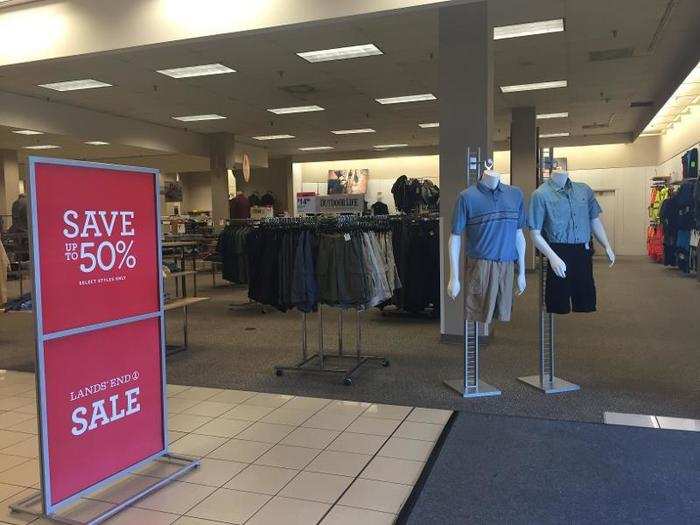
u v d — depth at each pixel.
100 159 17.58
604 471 2.79
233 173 18.97
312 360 5.12
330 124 13.55
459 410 3.73
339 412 3.75
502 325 6.54
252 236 5.07
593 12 6.46
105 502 2.62
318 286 4.45
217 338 6.20
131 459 2.73
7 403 4.06
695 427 3.33
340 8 5.16
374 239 4.54
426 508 2.48
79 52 6.11
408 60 8.19
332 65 8.40
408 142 16.91
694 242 10.95
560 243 3.89
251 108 11.48
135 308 2.75
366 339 6.00
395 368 4.82
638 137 15.88
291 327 6.77
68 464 2.42
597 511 2.42
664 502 2.48
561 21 6.77
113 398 2.64
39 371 2.30
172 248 7.38
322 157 19.41
